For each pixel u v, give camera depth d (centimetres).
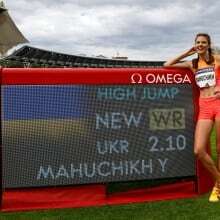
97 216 500
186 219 487
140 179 548
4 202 520
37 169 525
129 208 527
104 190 542
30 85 521
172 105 555
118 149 542
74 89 530
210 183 575
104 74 538
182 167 561
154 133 551
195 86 562
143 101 548
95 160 538
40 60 5716
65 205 530
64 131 530
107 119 539
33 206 526
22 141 521
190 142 562
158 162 553
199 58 540
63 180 531
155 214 505
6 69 518
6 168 519
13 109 518
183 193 566
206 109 528
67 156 531
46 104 525
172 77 555
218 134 532
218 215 499
